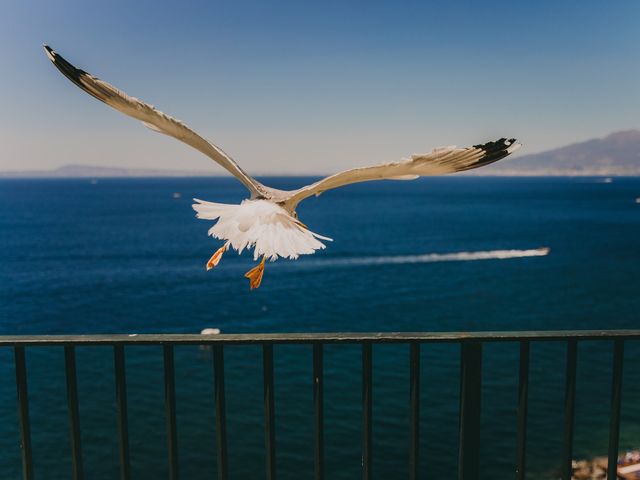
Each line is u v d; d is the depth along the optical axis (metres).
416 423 3.88
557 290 56.38
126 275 68.56
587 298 53.09
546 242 94.56
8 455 21.27
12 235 112.06
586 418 23.11
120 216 154.88
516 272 66.50
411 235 106.81
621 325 45.06
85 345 3.77
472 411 3.92
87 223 136.50
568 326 44.75
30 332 44.88
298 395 26.28
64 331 44.97
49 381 28.27
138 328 45.44
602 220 136.12
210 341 3.74
